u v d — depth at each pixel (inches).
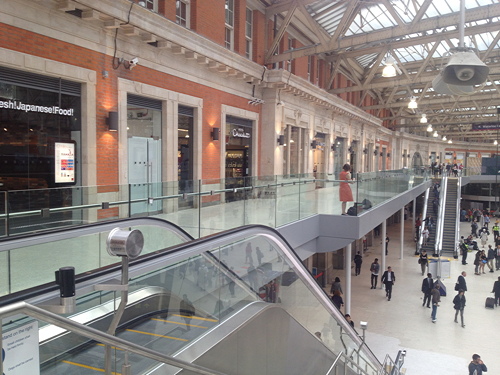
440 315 645.9
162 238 296.5
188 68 551.2
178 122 555.2
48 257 201.2
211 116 606.2
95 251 233.5
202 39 526.0
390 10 612.1
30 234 191.3
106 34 422.9
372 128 1475.1
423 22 597.6
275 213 437.4
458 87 221.5
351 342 347.3
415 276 867.4
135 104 478.3
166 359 128.6
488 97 1175.0
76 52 391.5
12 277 181.6
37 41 354.6
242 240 220.7
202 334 173.9
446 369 474.3
